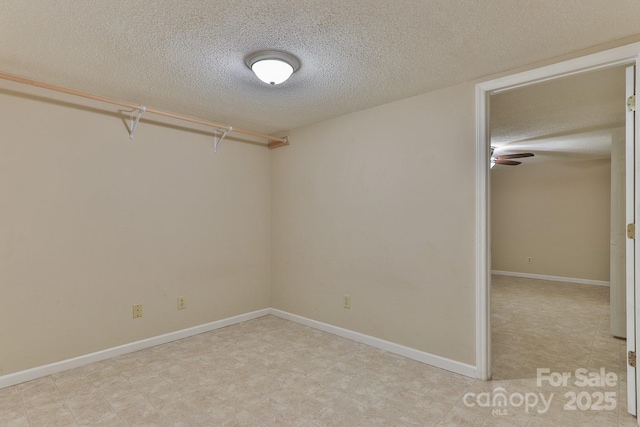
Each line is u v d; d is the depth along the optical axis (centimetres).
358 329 300
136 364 254
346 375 235
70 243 248
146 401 203
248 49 190
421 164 259
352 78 230
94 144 259
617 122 330
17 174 226
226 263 344
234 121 330
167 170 300
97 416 187
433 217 253
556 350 282
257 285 372
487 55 198
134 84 239
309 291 343
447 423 181
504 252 669
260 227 376
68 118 247
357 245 302
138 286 282
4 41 179
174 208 305
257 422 182
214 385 222
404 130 270
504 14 158
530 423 181
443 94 247
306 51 192
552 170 614
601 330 334
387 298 279
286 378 231
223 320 340
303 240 349
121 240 273
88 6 149
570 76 203
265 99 270
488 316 229
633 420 183
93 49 189
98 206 261
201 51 192
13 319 224
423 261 258
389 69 216
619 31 172
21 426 178
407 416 187
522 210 646
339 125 316
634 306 184
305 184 347
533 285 564
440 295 249
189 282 315
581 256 584
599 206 568
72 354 248
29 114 230
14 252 225
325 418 186
